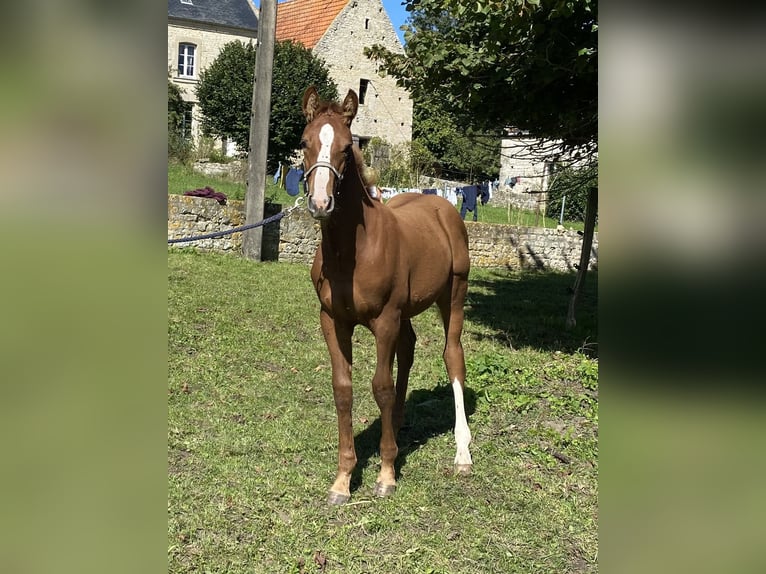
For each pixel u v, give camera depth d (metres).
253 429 4.59
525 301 10.88
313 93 3.41
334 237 3.49
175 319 6.79
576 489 4.08
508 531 3.55
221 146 23.97
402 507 3.73
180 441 4.27
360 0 29.91
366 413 5.14
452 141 31.94
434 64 7.12
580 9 5.80
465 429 4.40
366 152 23.81
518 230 14.93
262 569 3.06
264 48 10.66
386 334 3.71
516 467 4.34
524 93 6.88
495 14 5.61
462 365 4.64
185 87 28.70
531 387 5.94
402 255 3.78
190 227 10.57
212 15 29.59
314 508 3.66
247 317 7.36
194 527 3.32
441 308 4.66
